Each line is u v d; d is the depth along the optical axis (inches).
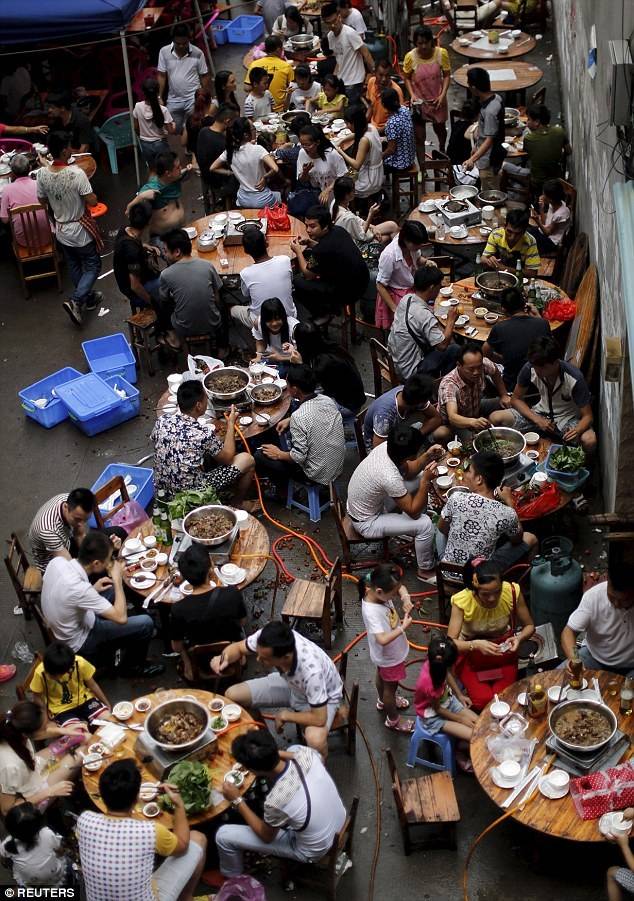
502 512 292.2
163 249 447.2
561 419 333.4
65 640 290.4
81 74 611.5
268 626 252.5
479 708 272.1
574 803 234.4
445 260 403.5
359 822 264.5
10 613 330.6
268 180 493.0
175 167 446.9
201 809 239.5
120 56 607.5
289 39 608.4
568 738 241.8
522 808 234.8
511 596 271.6
